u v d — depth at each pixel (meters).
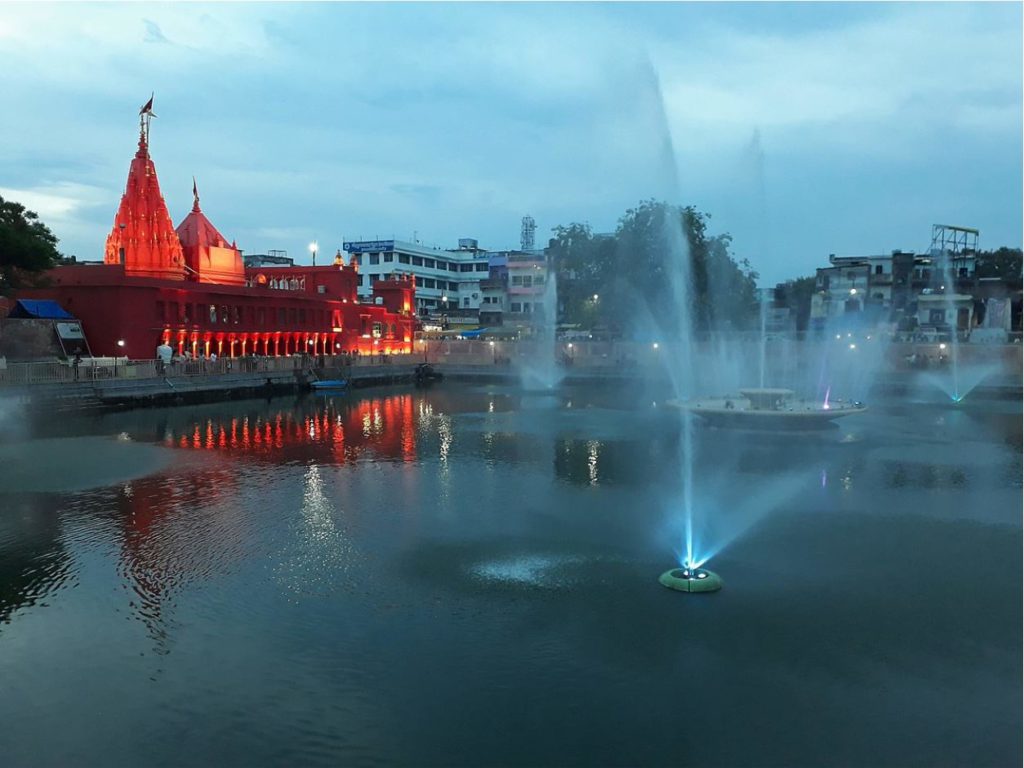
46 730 9.26
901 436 30.19
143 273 53.38
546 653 11.03
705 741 8.94
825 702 9.72
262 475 23.38
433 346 74.62
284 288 67.88
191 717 9.49
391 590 13.45
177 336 48.75
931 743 8.85
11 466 24.58
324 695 9.98
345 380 55.69
